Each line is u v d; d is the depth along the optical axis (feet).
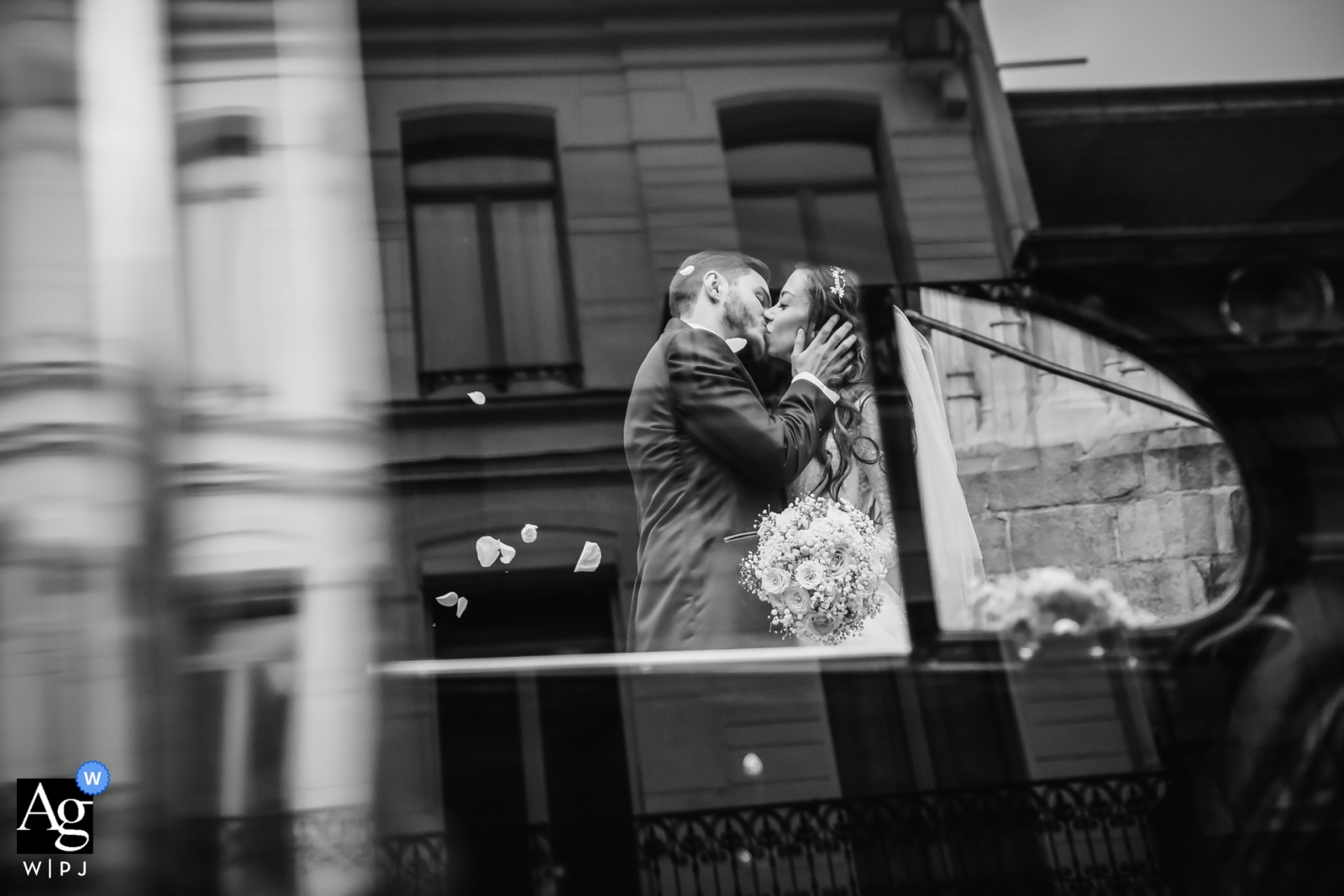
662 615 10.14
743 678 9.98
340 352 9.34
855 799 9.59
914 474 10.71
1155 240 12.38
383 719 8.72
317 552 8.66
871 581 10.20
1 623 7.94
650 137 12.43
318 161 9.87
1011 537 11.30
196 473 8.58
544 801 9.40
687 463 10.35
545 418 11.18
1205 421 12.18
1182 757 10.27
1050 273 12.32
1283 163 13.39
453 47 12.21
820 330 10.91
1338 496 11.76
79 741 7.84
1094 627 10.87
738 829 9.32
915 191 12.50
